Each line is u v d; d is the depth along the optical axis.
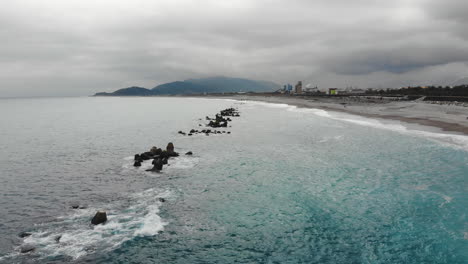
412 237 14.28
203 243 14.24
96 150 38.00
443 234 14.45
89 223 16.47
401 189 20.52
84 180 24.69
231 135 47.03
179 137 46.56
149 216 17.25
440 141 35.16
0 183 24.20
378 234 14.66
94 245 14.16
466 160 26.80
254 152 33.88
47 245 14.20
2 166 30.02
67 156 34.56
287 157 31.03
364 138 39.91
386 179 22.73
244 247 13.83
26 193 21.72
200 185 22.59
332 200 19.05
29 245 14.20
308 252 13.30
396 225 15.49
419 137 38.41
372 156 30.05
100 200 20.00
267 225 15.91
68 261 12.89
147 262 12.81
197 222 16.41
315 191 20.73
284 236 14.73
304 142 39.16
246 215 17.19
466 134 38.50
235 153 33.56
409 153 30.44
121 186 22.84
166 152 32.03
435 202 18.14
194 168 27.44
